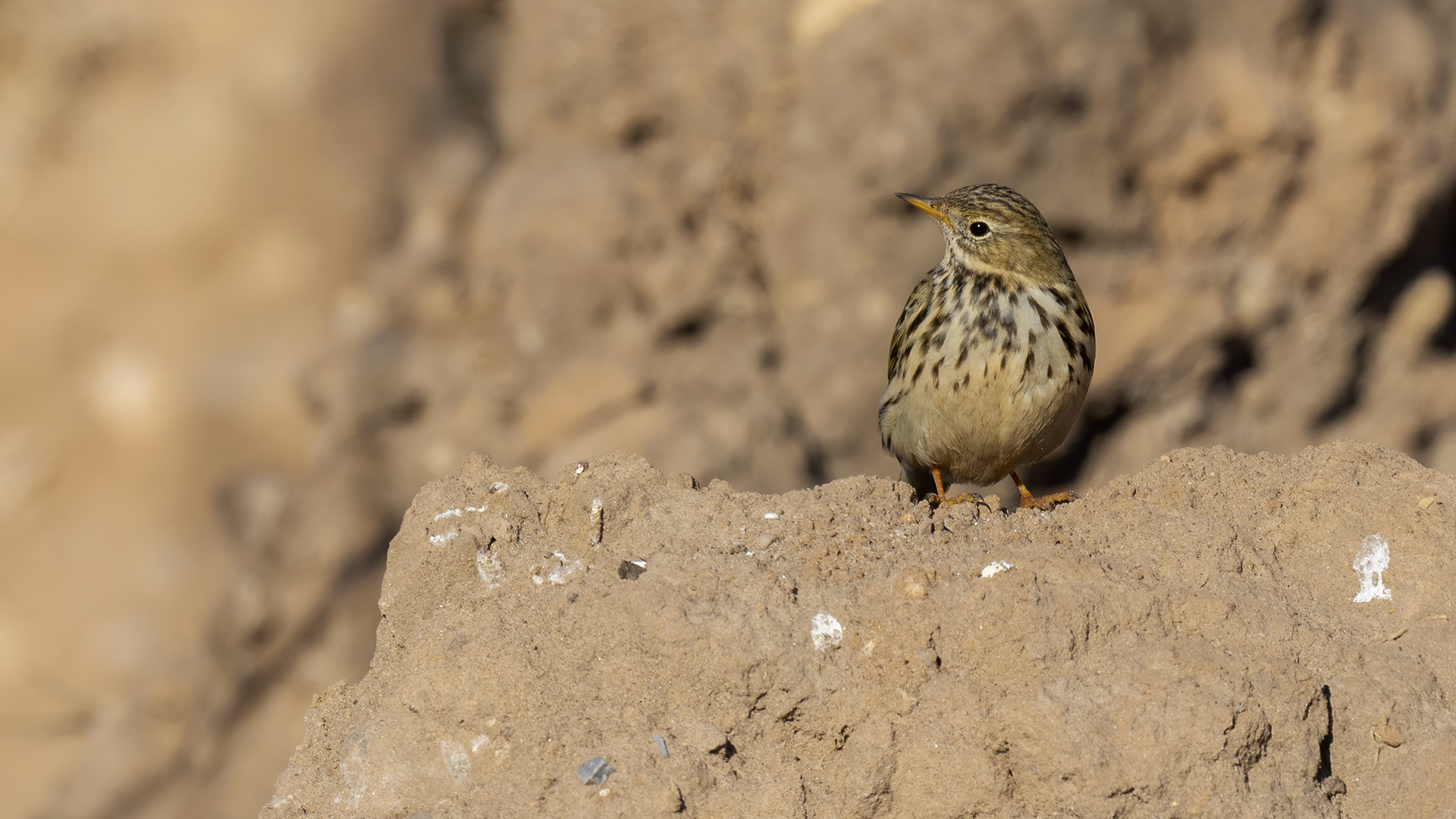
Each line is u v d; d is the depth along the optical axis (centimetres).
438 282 1623
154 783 1678
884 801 585
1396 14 1596
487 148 2181
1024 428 819
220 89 2367
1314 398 1595
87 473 2253
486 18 2255
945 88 1473
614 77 1582
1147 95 1512
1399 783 581
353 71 2347
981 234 817
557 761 594
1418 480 671
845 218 1510
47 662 2106
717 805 584
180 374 2278
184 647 2094
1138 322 1534
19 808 1961
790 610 619
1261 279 1566
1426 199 1573
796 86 1548
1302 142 1544
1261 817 557
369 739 621
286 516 1617
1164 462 703
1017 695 586
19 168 2420
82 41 2406
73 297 2359
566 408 1497
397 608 659
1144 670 585
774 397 1527
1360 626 628
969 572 625
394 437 1582
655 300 1513
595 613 619
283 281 2306
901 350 886
